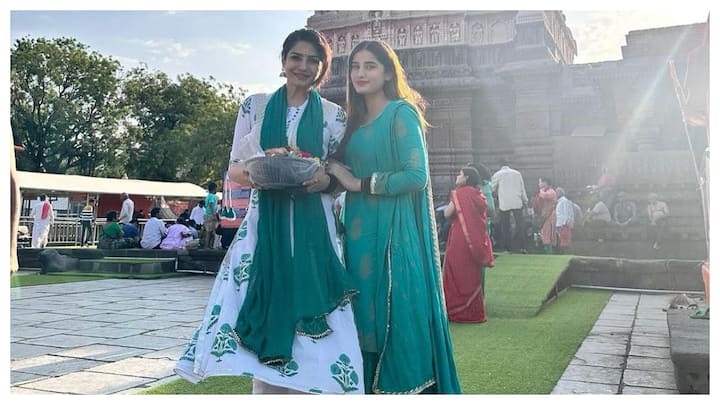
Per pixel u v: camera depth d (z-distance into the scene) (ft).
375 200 7.72
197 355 6.94
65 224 49.83
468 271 16.05
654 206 31.45
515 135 43.91
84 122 65.00
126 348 13.26
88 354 12.66
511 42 45.60
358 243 7.73
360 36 50.14
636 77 40.93
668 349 12.82
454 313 16.05
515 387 9.97
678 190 34.94
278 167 7.00
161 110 68.90
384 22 49.55
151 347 13.37
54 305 20.29
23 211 53.52
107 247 37.93
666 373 10.81
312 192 7.55
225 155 66.03
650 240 31.09
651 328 15.38
